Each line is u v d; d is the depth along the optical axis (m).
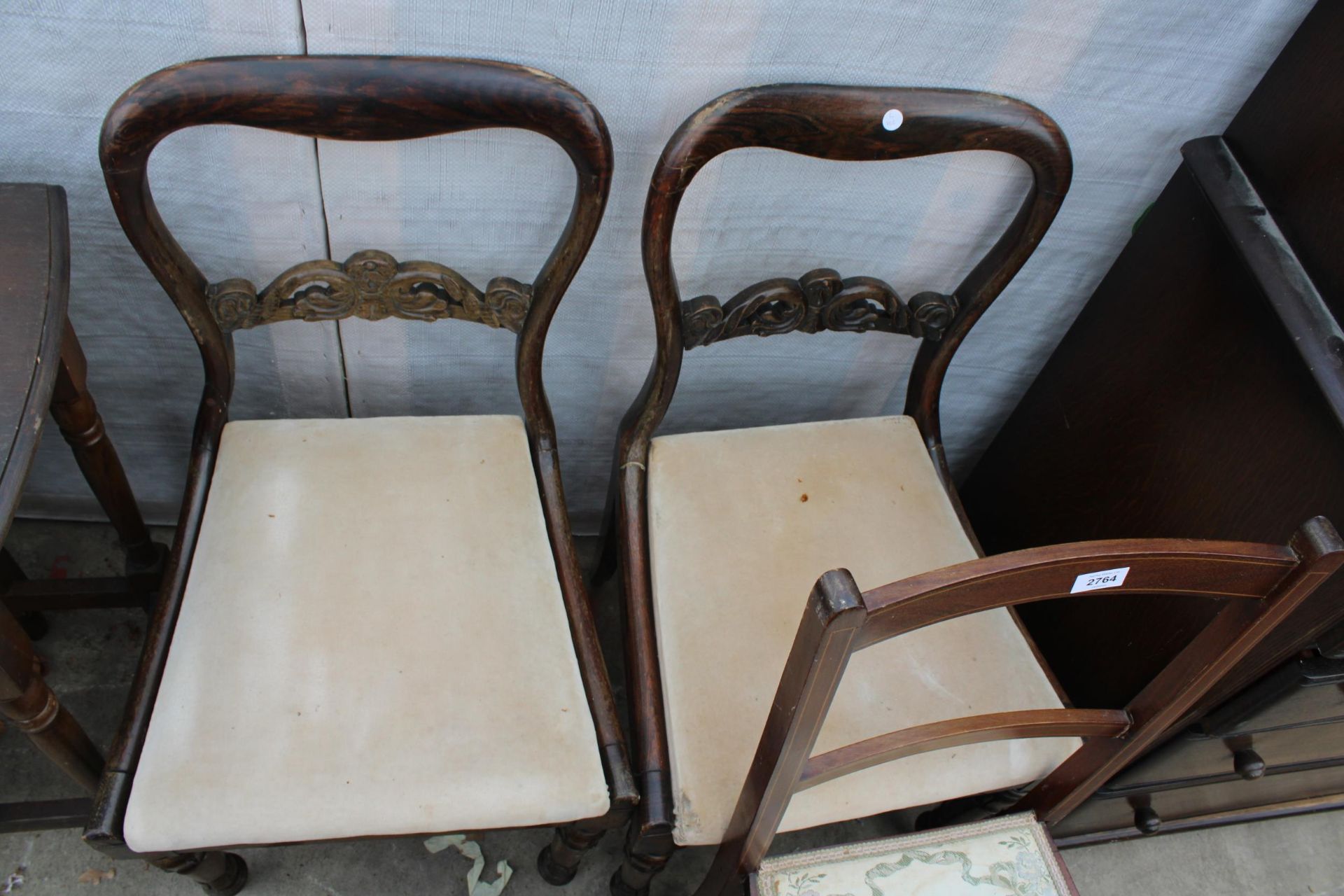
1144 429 1.17
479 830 0.94
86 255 1.07
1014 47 0.98
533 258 1.11
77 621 1.42
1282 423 0.98
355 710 0.94
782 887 0.98
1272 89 1.01
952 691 1.04
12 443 0.77
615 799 0.97
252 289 1.00
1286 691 1.03
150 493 1.43
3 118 0.92
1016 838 1.03
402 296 1.04
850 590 0.62
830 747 0.99
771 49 0.95
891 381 1.36
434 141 0.97
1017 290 1.25
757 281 1.19
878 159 0.97
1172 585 0.73
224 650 0.96
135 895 1.26
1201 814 1.44
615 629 1.54
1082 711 0.92
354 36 0.90
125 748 0.93
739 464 1.16
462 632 1.00
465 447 1.12
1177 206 1.10
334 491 1.06
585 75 0.95
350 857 1.31
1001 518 1.47
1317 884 1.48
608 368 1.28
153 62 0.90
